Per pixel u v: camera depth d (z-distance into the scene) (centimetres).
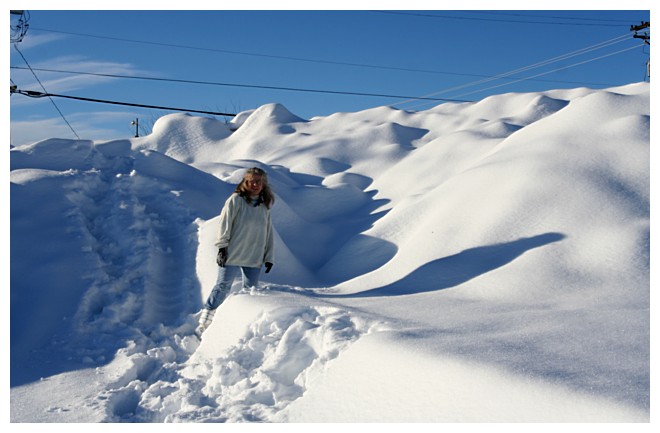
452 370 362
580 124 878
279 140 2092
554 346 385
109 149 1653
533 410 315
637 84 1812
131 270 787
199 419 435
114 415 475
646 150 771
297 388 463
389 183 1355
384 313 534
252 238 680
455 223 787
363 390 394
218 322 622
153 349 612
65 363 587
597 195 715
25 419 455
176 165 1111
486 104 2353
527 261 644
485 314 507
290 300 604
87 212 912
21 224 810
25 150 1105
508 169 825
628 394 306
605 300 529
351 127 2156
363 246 910
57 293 704
